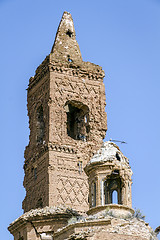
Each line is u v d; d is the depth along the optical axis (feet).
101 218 243.19
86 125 300.40
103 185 252.42
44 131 296.71
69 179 285.64
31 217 271.08
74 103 299.79
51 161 286.25
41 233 270.67
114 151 256.73
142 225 244.42
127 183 254.06
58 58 302.86
